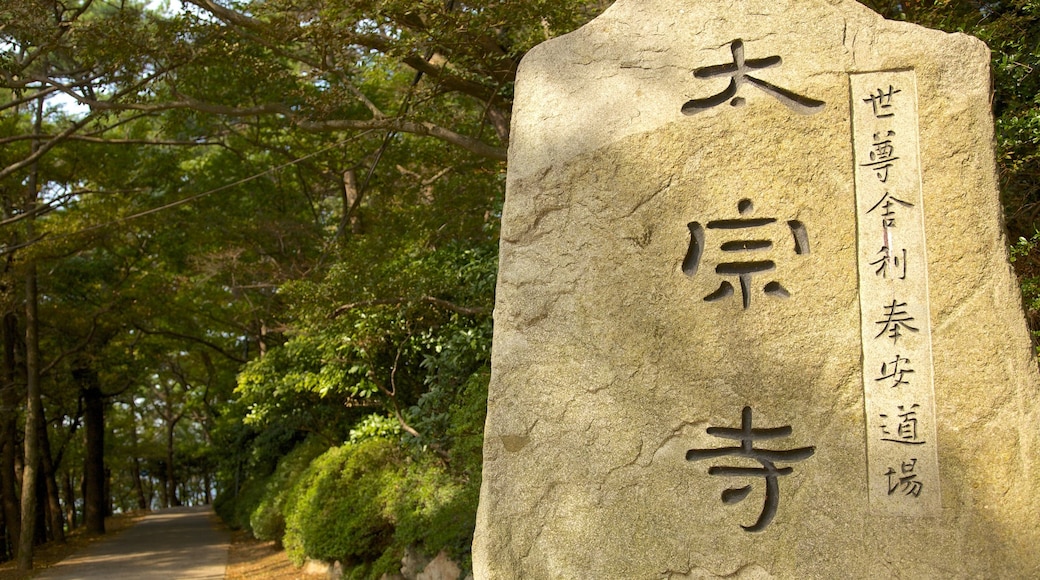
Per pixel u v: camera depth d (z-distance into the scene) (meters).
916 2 7.09
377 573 8.69
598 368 3.76
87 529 20.67
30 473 14.27
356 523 9.29
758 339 3.66
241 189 16.31
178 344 21.30
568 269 3.86
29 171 14.34
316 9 10.01
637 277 3.79
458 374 8.95
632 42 4.00
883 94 3.76
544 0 8.30
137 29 10.29
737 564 3.50
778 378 3.62
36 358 14.66
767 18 3.90
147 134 17.19
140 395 28.89
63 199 14.73
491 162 11.95
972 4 7.50
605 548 3.62
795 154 3.76
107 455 27.39
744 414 3.62
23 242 13.98
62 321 16.50
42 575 13.45
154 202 15.70
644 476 3.64
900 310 3.60
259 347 18.92
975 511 3.41
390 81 14.65
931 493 3.44
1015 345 3.52
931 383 3.52
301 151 14.68
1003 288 3.56
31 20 9.22
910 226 3.65
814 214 3.71
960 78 3.73
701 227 3.78
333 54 10.42
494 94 9.70
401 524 8.56
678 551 3.55
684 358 3.70
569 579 3.62
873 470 3.50
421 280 9.44
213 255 14.73
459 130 12.09
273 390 12.65
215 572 12.99
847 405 3.56
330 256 12.87
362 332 9.65
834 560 3.44
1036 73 6.49
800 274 3.68
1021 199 6.83
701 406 3.65
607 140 3.93
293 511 11.18
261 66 10.70
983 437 3.46
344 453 10.59
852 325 3.62
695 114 3.87
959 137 3.68
